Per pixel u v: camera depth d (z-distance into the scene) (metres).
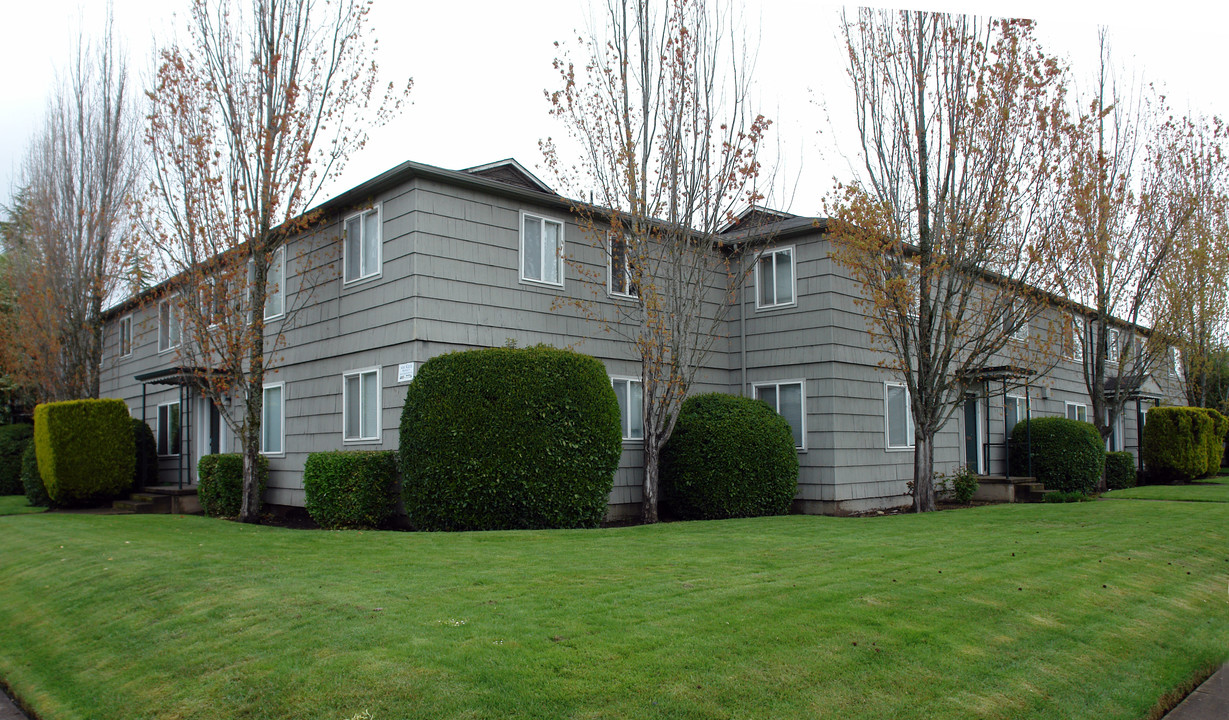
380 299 13.31
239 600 6.96
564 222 14.66
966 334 16.02
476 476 11.55
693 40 13.81
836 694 5.24
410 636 5.84
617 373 15.15
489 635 5.85
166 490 17.33
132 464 17.66
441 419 11.74
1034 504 16.47
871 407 16.20
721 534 10.91
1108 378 26.55
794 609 6.62
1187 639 7.20
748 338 16.69
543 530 11.30
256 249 13.73
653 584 7.42
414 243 12.68
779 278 16.28
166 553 9.28
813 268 15.71
